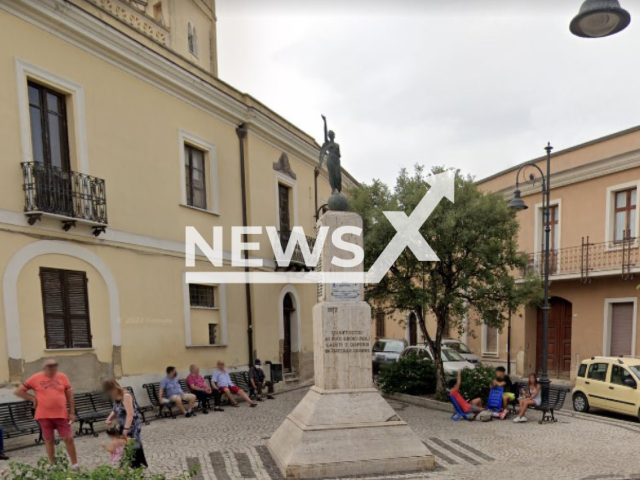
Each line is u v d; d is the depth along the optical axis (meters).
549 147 11.57
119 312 9.78
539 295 11.47
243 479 5.68
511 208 11.49
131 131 10.41
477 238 10.62
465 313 11.13
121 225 10.00
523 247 18.12
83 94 9.37
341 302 6.64
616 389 10.30
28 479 3.44
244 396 11.33
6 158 7.93
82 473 3.56
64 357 8.63
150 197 10.80
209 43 17.73
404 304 10.92
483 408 9.92
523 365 17.72
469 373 11.20
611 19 4.94
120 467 3.74
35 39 8.52
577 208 16.33
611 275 14.77
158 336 10.70
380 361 18.61
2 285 7.77
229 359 12.98
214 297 12.91
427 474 5.87
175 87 11.67
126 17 12.84
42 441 7.52
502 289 10.59
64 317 8.72
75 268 8.98
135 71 10.59
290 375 15.69
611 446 7.34
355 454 5.84
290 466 5.61
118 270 9.84
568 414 10.19
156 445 7.35
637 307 14.37
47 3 8.57
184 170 11.89
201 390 10.41
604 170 15.41
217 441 7.59
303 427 5.98
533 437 7.94
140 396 9.98
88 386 9.00
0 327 7.68
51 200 8.41
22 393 5.89
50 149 8.91
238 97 14.09
